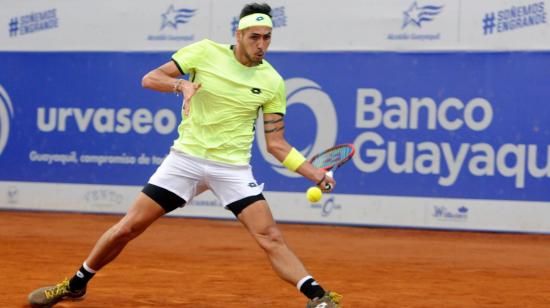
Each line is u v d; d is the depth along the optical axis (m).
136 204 16.80
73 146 41.88
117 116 41.31
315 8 39.06
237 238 34.91
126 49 41.09
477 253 31.78
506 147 37.31
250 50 15.99
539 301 20.95
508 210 37.34
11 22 42.44
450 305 20.06
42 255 27.80
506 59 37.22
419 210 38.16
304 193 39.38
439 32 37.81
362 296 21.00
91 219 40.28
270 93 16.45
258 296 20.67
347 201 38.94
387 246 33.28
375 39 38.44
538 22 36.97
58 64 41.97
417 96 38.03
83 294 18.03
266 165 39.66
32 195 42.38
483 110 37.47
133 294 20.50
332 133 38.94
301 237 35.62
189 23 40.31
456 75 37.66
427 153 38.00
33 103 42.31
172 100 40.53
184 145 16.64
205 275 24.06
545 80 36.94
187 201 16.84
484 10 37.38
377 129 38.47
